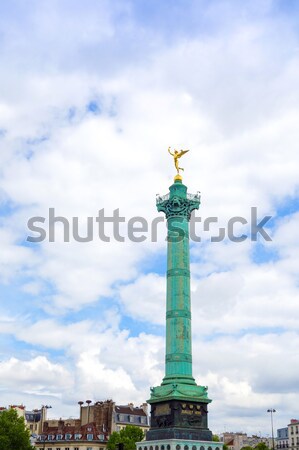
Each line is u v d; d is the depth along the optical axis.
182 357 106.25
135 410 184.88
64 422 183.75
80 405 182.75
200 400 103.56
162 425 103.19
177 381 104.25
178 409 101.69
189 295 111.06
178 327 107.88
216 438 157.38
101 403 180.12
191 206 117.31
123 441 148.25
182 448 98.94
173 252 113.06
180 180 119.62
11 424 138.62
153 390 106.88
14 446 136.62
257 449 198.25
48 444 171.50
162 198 119.25
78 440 167.50
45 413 187.00
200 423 103.00
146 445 103.62
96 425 175.75
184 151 122.12
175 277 111.25
